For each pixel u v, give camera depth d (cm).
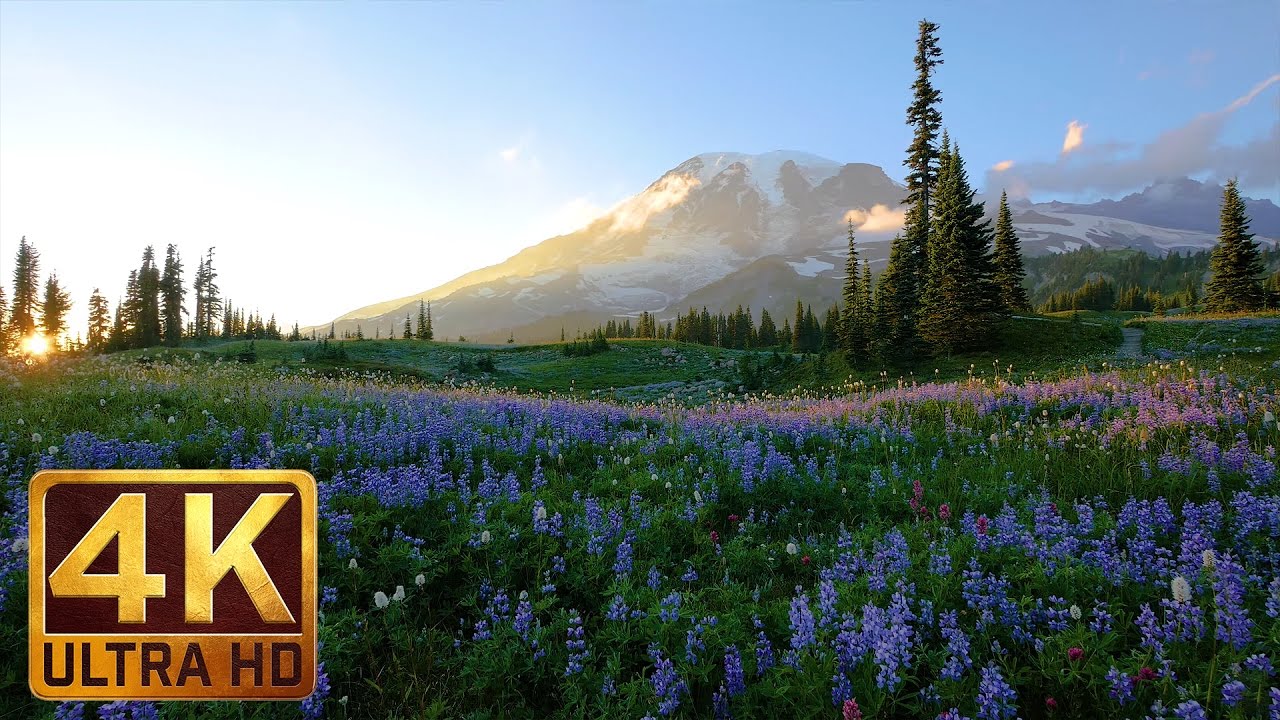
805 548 662
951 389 1748
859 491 862
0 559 498
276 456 882
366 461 924
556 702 451
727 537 725
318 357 7188
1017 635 449
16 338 8969
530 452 1062
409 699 444
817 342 12031
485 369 6931
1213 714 359
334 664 448
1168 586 493
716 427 1288
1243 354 3172
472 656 469
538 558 619
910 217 5297
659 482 889
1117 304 15788
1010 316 4697
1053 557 548
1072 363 3475
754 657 461
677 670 439
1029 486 849
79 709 382
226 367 2175
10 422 959
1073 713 393
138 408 1162
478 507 711
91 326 10944
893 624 427
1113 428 1072
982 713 370
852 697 405
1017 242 6106
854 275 5919
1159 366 2203
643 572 608
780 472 926
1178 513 723
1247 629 402
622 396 5131
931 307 4341
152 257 10038
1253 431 1017
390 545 623
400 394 1636
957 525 717
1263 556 538
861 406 1647
